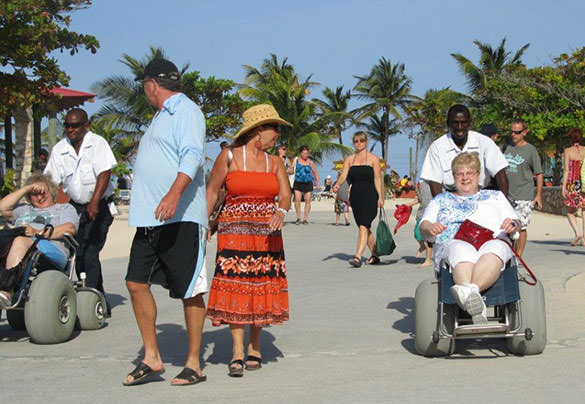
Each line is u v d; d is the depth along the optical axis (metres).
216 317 5.97
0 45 20.14
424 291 6.33
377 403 5.02
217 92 40.53
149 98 5.86
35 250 7.36
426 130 55.41
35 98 21.33
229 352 6.79
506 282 6.06
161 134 5.68
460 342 6.81
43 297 7.20
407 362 6.17
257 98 54.72
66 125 8.45
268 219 6.07
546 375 5.64
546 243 15.88
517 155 10.78
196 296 5.73
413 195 48.09
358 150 12.74
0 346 7.27
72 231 7.93
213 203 6.14
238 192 6.06
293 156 53.66
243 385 5.61
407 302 9.12
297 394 5.30
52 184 8.12
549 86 34.84
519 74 37.34
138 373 5.67
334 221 23.83
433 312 6.23
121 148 46.16
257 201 6.07
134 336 7.65
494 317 6.47
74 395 5.41
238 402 5.14
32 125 28.59
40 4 20.83
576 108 34.78
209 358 6.56
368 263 13.05
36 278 7.35
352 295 9.71
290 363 6.27
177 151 5.65
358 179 12.59
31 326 7.20
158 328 7.94
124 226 22.45
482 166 7.51
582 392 5.17
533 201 10.82
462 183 6.58
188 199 5.66
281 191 6.23
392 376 5.74
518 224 6.26
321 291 10.09
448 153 7.51
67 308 7.46
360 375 5.80
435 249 6.47
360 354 6.51
